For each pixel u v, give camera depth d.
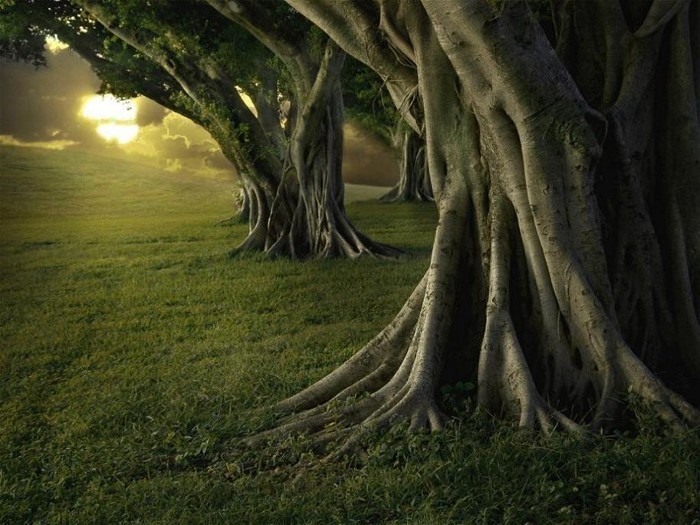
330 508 5.58
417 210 36.22
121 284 17.75
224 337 11.93
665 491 5.34
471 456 6.06
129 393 8.95
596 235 7.36
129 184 54.62
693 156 7.83
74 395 9.16
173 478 6.49
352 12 8.50
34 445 7.54
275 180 21.98
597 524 5.16
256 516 5.52
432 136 8.09
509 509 5.26
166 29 19.02
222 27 19.22
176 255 22.55
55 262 22.14
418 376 7.34
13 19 22.38
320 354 10.39
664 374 7.71
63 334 12.64
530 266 7.59
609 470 5.75
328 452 6.79
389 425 6.92
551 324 7.43
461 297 8.14
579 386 7.28
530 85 7.09
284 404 7.98
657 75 7.96
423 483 5.81
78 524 5.73
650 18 7.70
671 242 7.88
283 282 16.92
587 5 7.99
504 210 7.76
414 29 7.84
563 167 7.32
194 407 8.05
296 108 23.98
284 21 18.33
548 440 6.27
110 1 19.14
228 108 21.50
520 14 6.96
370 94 27.11
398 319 8.30
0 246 26.69
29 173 55.12
